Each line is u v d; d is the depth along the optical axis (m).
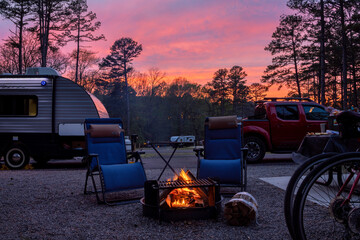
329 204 2.69
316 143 5.15
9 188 5.94
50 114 9.48
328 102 51.06
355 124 2.93
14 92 9.59
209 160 5.20
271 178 6.52
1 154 9.54
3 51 30.78
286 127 9.57
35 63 31.50
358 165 2.50
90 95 9.71
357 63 41.00
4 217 4.00
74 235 3.31
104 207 4.52
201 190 3.95
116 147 5.47
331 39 31.81
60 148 9.42
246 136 9.61
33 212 4.24
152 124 60.53
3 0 28.03
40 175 7.75
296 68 44.97
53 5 30.41
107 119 5.65
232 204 3.52
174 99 63.12
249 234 3.23
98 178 7.13
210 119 5.61
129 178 4.80
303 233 2.46
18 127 9.55
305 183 2.49
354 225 2.48
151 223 3.68
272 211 4.05
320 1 30.31
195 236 3.21
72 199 5.03
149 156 13.72
